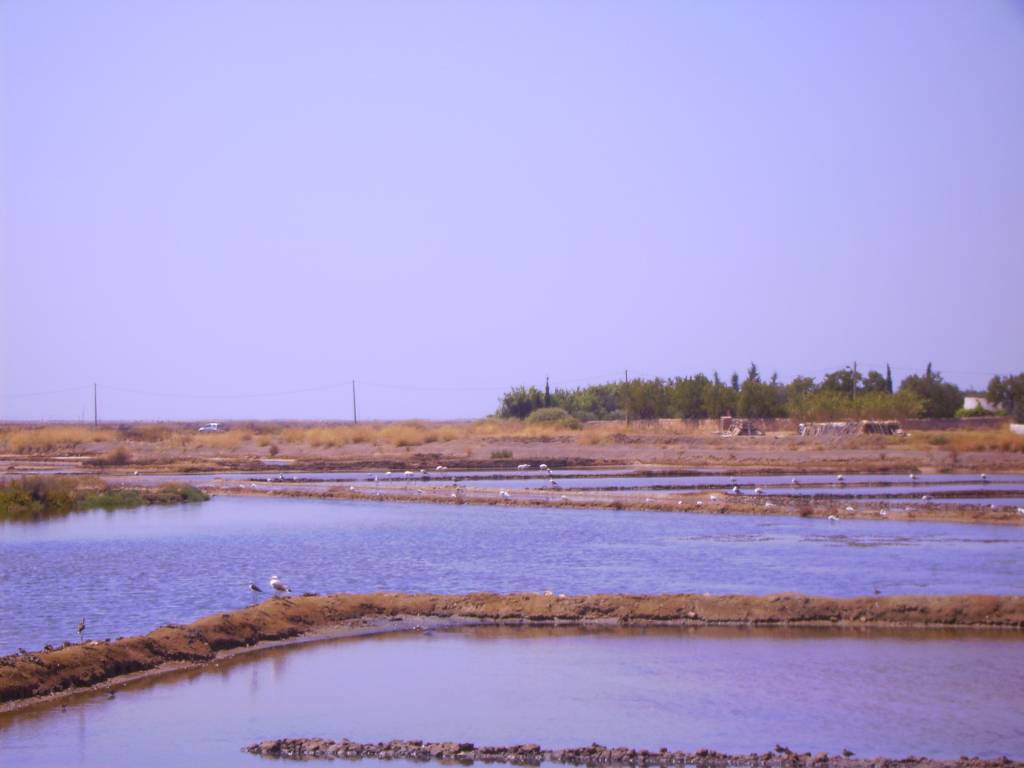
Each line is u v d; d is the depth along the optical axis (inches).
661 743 900.6
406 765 870.4
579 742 909.2
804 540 2033.7
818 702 993.5
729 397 5959.6
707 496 2805.1
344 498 3068.4
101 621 1318.9
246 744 913.5
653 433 5570.9
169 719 976.3
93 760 876.6
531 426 6033.5
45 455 5487.2
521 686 1064.2
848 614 1317.7
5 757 883.4
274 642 1242.6
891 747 876.0
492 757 875.4
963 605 1310.3
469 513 2647.6
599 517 2508.6
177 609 1396.4
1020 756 853.2
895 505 2546.8
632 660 1151.6
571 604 1363.2
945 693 1015.6
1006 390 6599.4
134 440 6397.6
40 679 1039.0
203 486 3452.3
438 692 1050.7
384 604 1387.8
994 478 3390.7
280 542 2110.0
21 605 1422.2
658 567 1718.8
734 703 995.9
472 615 1360.7
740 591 1494.8
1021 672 1080.2
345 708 1005.2
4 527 2428.6
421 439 5580.7
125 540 2160.4
